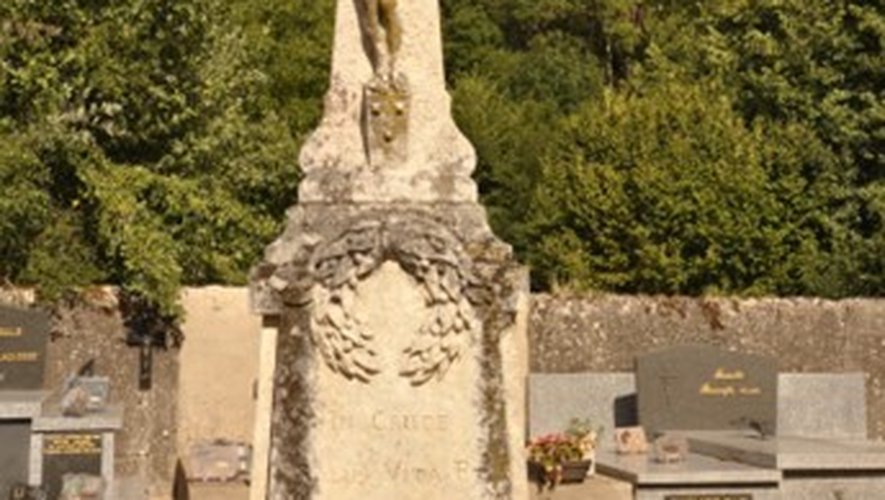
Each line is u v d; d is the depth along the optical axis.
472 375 8.52
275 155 22.06
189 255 18.97
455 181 9.16
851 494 14.85
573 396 18.12
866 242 22.30
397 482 8.40
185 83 19.78
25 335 16.80
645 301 18.97
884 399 19.33
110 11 18.53
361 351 8.41
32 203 17.28
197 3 19.45
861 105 24.36
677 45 35.75
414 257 8.44
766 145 23.92
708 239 23.05
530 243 25.62
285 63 29.33
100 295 17.52
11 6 18.20
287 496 8.30
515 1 47.00
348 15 9.34
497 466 8.48
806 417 18.86
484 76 38.03
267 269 8.53
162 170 19.75
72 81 18.44
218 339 17.94
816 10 25.34
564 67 41.22
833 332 19.36
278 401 8.38
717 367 17.34
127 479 15.85
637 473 14.29
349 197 9.03
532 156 32.12
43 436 15.17
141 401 17.52
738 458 15.28
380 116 9.11
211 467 15.27
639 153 24.00
